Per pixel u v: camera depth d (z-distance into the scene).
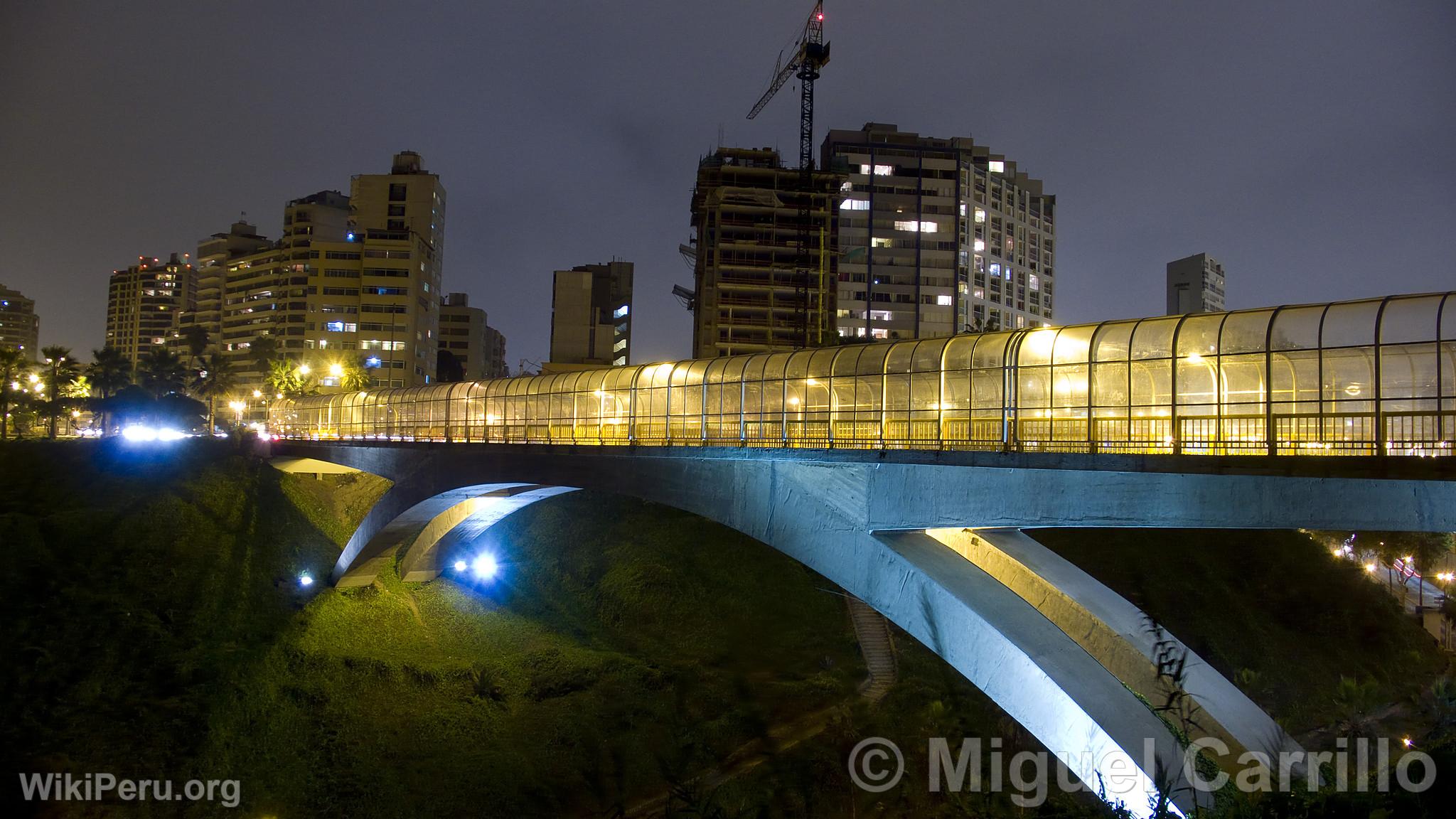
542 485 38.22
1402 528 15.88
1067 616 23.47
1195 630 50.91
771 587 54.81
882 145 121.31
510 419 42.78
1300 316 17.70
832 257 117.81
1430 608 58.84
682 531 60.38
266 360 116.94
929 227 119.88
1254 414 18.02
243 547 54.16
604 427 36.41
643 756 38.59
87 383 100.31
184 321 181.12
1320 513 16.75
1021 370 21.84
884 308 117.75
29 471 58.81
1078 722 18.83
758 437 28.64
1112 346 20.30
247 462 64.38
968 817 32.38
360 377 104.00
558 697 42.38
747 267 113.31
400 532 50.50
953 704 42.00
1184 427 19.03
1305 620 52.56
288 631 45.53
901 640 49.19
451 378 156.25
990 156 129.00
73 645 40.06
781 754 38.00
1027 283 130.62
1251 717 23.48
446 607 51.44
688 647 49.38
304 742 37.25
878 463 23.22
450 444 43.62
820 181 116.69
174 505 55.59
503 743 38.59
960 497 21.52
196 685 38.66
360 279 129.38
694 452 29.31
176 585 47.34
